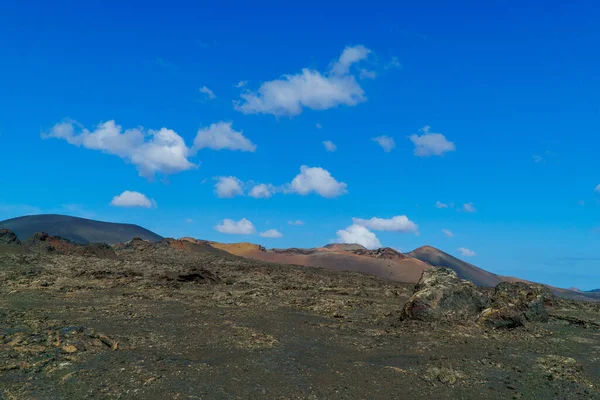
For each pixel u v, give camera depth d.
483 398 8.15
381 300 21.20
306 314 16.14
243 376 8.53
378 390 8.22
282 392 7.83
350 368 9.39
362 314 16.70
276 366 9.23
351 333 12.98
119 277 24.00
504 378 9.30
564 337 14.09
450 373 9.30
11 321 12.68
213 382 8.14
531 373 9.72
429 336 12.98
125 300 17.83
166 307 16.38
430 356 10.69
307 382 8.38
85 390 7.57
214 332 12.11
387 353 10.86
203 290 21.44
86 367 8.70
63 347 9.80
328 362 9.76
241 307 17.06
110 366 8.81
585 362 10.99
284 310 16.77
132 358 9.38
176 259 36.41
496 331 14.31
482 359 10.63
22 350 9.48
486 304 15.77
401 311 15.81
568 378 9.42
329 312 16.78
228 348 10.52
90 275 24.22
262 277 27.66
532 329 15.03
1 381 7.78
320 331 13.03
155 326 12.73
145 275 25.55
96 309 15.50
